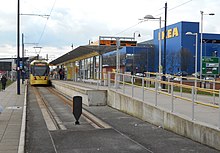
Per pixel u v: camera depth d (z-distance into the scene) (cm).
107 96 2073
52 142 992
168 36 9656
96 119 1462
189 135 1030
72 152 872
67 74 5750
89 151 880
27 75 7638
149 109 1363
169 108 1270
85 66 4091
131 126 1278
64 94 3206
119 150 889
